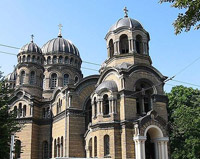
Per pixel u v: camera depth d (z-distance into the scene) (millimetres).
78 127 43875
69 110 43938
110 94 38688
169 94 59312
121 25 44344
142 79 40375
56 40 62594
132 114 37906
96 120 39062
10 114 28016
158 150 37719
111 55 45500
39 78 56312
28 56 56406
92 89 47250
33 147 48344
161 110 40562
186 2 12367
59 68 59094
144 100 40625
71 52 61406
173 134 50094
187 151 47594
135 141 36156
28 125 49031
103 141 37125
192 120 48094
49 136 49406
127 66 40781
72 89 45375
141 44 44219
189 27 13297
